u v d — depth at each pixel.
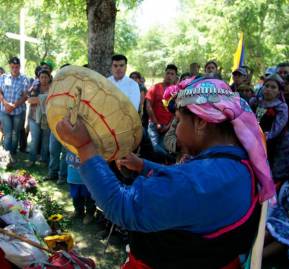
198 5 21.91
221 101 1.25
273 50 19.59
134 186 1.19
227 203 1.16
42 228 3.81
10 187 4.78
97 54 6.25
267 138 4.45
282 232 3.76
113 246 4.04
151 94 5.83
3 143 7.26
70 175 4.38
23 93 7.01
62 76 1.42
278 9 18.64
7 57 28.00
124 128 1.41
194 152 1.35
